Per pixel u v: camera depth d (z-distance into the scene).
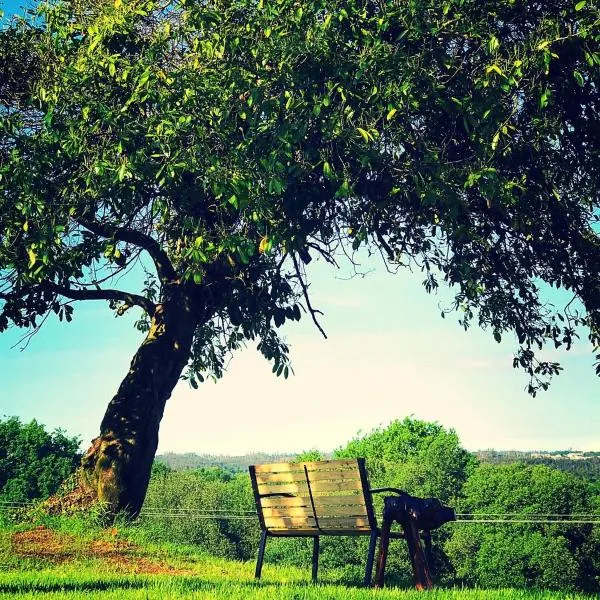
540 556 58.22
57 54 12.51
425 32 10.96
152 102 11.72
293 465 8.59
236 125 11.53
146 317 18.80
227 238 11.52
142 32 12.69
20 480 51.91
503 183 11.14
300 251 12.30
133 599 6.82
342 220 13.45
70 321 13.98
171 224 13.99
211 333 17.55
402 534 8.21
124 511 13.24
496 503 61.38
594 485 66.31
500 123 10.95
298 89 10.98
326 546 61.88
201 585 8.00
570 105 12.34
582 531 59.62
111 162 11.72
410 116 11.69
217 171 11.02
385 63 10.73
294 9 11.10
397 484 67.75
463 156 12.40
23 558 10.11
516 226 13.01
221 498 68.12
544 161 12.84
